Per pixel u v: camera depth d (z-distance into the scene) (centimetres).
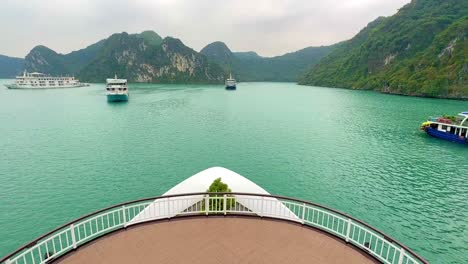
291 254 816
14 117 6556
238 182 1752
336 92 17738
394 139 4847
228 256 800
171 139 4603
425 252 1764
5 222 2000
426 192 2644
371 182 2877
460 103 10169
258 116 7444
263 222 995
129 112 7669
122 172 3028
